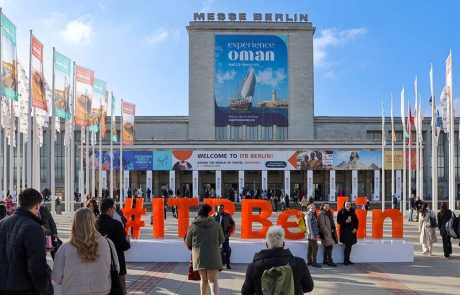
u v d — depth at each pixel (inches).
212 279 398.3
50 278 240.5
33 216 237.6
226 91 3038.9
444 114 1083.3
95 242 233.8
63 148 2819.9
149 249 685.9
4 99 1323.8
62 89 1063.0
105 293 234.4
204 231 399.9
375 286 506.9
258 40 3063.5
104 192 1764.3
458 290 484.1
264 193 2185.0
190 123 3041.3
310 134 3038.9
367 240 715.4
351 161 2434.8
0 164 1154.7
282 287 213.6
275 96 3048.7
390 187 2632.9
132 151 2399.1
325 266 645.3
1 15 777.6
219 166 2423.7
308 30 3085.6
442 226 717.9
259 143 2432.3
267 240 230.1
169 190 2197.3
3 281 227.5
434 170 1210.0
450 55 1060.5
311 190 2439.7
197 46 3078.2
